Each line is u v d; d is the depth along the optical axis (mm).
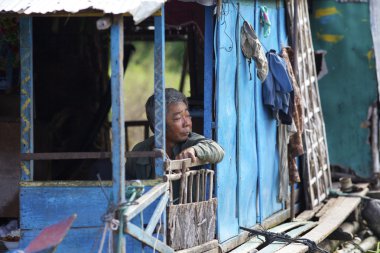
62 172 10148
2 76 8609
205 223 7164
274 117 9281
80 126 10828
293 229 9422
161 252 6086
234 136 8117
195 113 9531
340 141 12891
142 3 5551
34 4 5746
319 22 12867
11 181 7984
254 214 8891
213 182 7504
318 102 11648
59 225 5113
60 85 10633
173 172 6633
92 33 11062
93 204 6422
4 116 8352
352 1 12703
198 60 10891
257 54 8289
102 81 11445
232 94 8055
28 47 6531
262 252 7883
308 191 10789
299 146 10016
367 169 12797
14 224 7938
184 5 9312
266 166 9328
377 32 12055
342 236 10086
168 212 6539
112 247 5426
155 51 6262
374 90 12703
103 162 8742
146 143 7082
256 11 8828
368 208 11383
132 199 5594
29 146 6512
